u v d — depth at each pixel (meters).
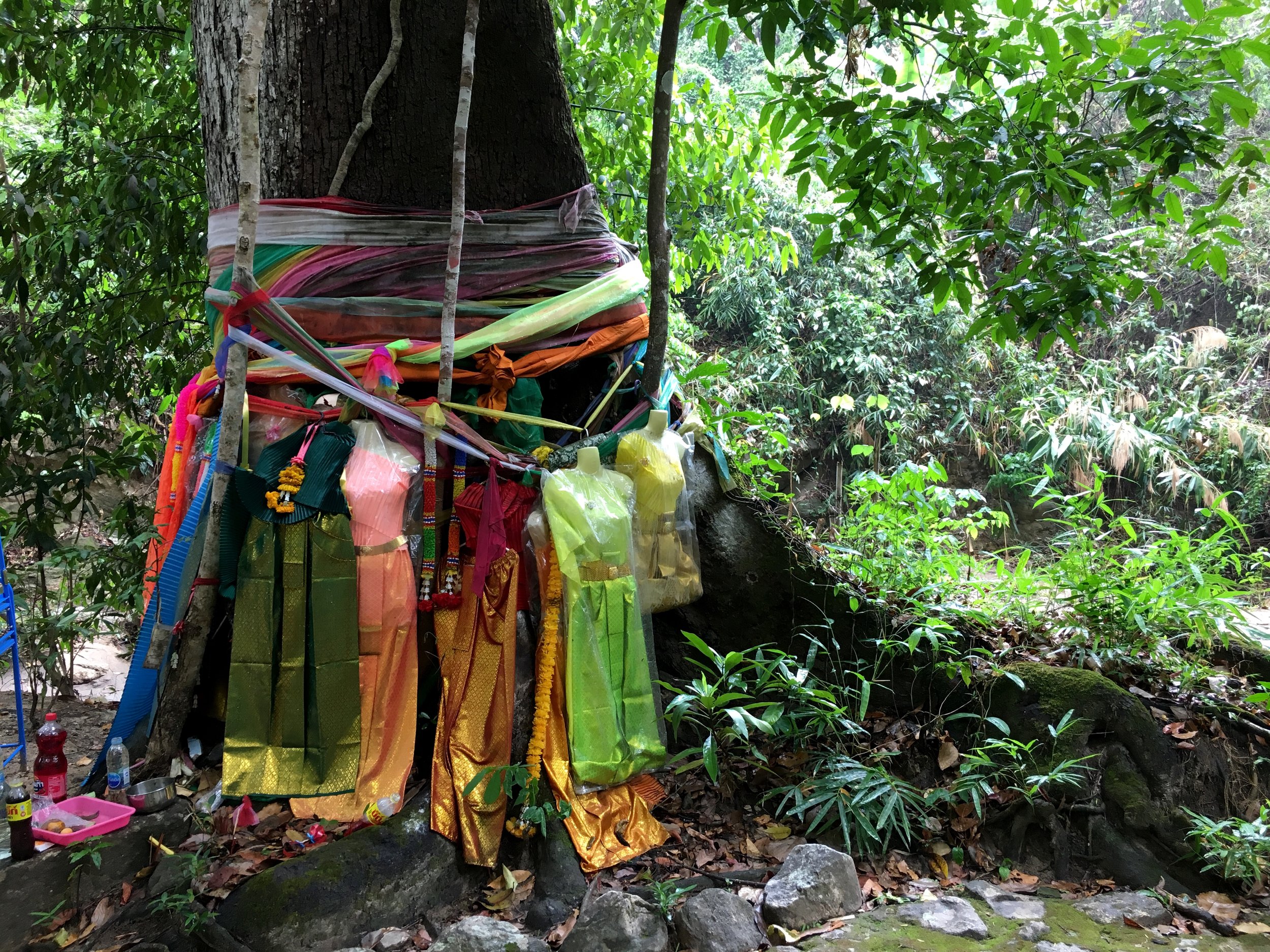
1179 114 3.50
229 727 3.04
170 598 3.18
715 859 3.18
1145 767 3.40
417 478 3.32
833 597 3.90
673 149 5.69
